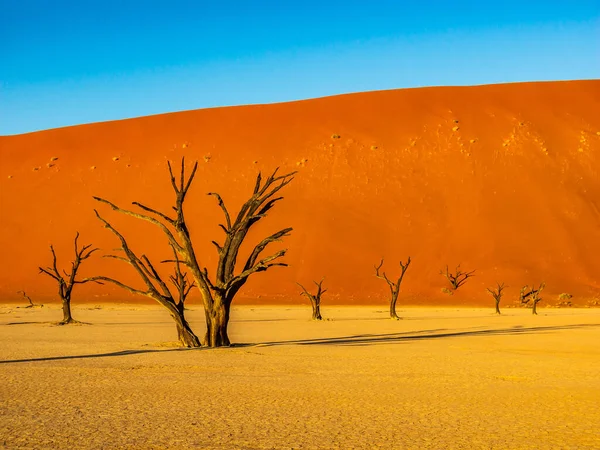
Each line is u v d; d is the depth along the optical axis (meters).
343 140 93.88
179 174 92.50
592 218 79.06
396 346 21.50
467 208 81.25
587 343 22.95
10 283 81.06
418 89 103.44
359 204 84.00
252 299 72.81
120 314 51.00
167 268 79.88
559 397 11.38
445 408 10.24
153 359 16.89
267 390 11.92
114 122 106.31
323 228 80.62
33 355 18.14
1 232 87.38
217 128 100.75
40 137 104.19
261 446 7.66
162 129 102.12
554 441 8.04
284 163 91.88
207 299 21.52
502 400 11.02
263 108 104.38
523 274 72.56
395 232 79.69
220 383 12.75
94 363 15.95
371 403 10.65
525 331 29.97
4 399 10.68
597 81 102.69
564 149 88.25
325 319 42.59
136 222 85.56
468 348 20.80
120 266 81.00
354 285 73.94
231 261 21.30
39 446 7.52
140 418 9.24
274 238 21.08
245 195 88.00
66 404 10.29
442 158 88.81
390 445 7.77
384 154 90.50
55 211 89.38
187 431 8.42
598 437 8.27
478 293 70.62
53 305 71.19
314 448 7.59
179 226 21.06
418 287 72.81
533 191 82.44
